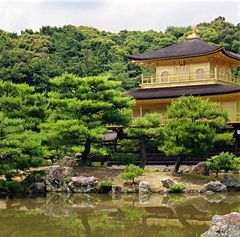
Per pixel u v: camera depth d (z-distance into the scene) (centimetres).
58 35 12688
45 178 4284
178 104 4531
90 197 3944
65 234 2536
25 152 3975
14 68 9019
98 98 4728
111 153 5291
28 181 4206
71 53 11481
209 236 2005
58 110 4750
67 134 4462
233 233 1988
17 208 3400
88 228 2692
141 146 4891
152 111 6272
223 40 11356
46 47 11356
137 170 4159
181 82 6244
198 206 3412
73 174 4391
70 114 4666
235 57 6462
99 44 12331
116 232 2584
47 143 5053
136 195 4038
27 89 4503
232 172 4841
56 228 2697
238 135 5469
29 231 2611
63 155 5384
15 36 12350
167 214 3117
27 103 4581
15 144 3747
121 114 4778
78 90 4769
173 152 4391
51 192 4219
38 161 3981
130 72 10681
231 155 4406
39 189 4178
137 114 6353
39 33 13175
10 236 2486
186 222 2845
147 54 6512
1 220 2941
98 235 2505
